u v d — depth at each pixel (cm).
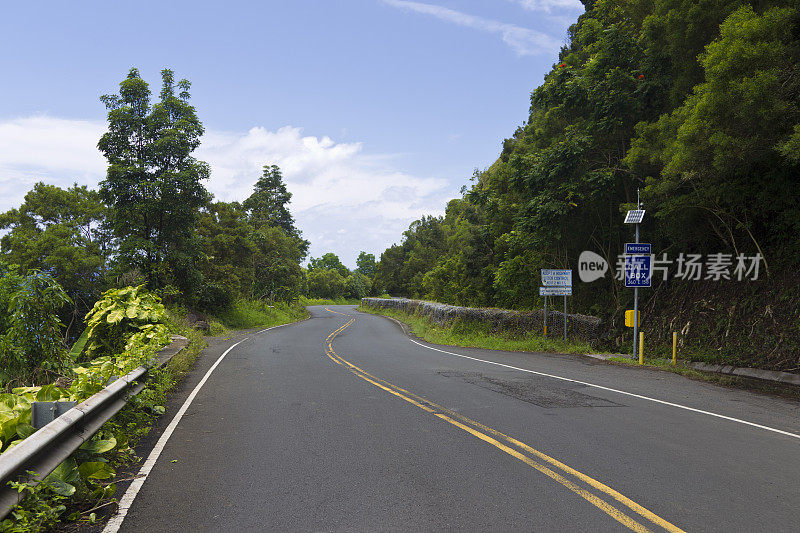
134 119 2702
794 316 1322
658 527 390
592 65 1911
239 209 4169
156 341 912
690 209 1639
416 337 2855
